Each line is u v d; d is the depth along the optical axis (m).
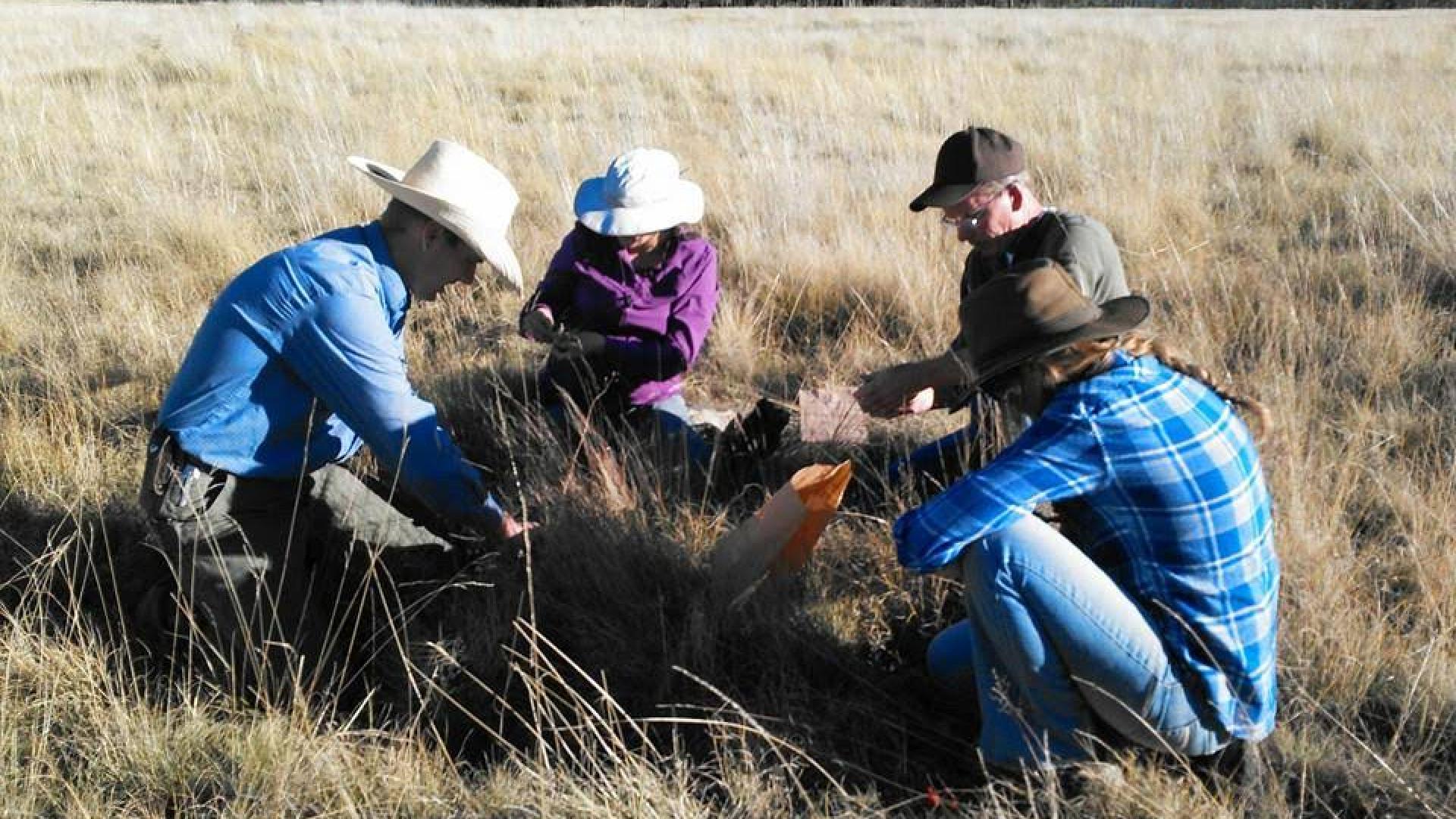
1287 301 5.95
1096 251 3.73
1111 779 2.83
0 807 2.90
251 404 3.37
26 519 4.17
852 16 25.22
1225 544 2.70
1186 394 2.72
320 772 3.04
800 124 10.59
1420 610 3.59
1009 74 13.92
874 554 3.82
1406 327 5.59
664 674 3.35
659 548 3.77
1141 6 33.66
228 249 6.99
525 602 3.57
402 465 3.42
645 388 4.66
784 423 4.56
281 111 11.22
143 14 21.19
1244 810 2.83
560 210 7.73
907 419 4.85
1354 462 4.27
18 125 10.13
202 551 3.37
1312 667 3.28
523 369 5.38
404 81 12.89
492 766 3.14
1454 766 3.05
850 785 3.08
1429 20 24.33
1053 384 2.73
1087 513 2.83
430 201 3.32
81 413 4.95
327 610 3.72
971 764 3.16
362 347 3.31
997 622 2.79
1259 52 16.53
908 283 6.11
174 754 3.09
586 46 15.96
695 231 4.75
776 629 3.46
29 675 3.33
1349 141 9.45
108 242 7.22
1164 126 10.25
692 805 2.88
